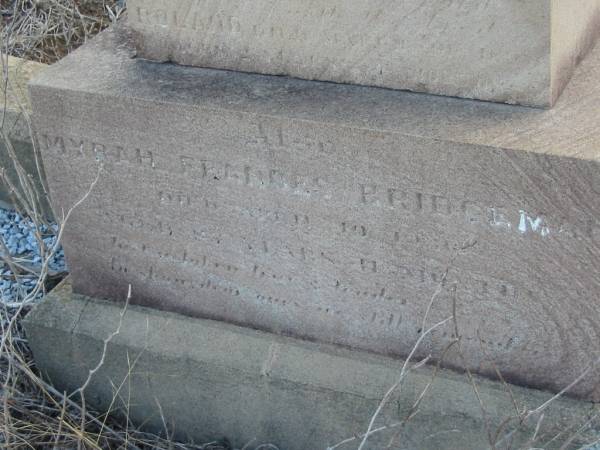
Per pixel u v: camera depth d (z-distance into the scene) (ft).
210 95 3.83
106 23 6.64
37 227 4.65
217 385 4.23
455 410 3.84
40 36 6.41
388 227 3.75
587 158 3.28
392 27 3.59
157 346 4.28
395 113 3.60
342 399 4.00
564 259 3.52
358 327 4.08
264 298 4.19
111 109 3.93
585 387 3.77
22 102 5.35
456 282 3.76
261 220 3.98
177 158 3.96
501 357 3.86
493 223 3.55
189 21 3.93
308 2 3.68
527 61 3.46
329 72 3.80
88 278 4.50
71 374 4.55
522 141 3.39
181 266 4.27
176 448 4.44
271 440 4.31
